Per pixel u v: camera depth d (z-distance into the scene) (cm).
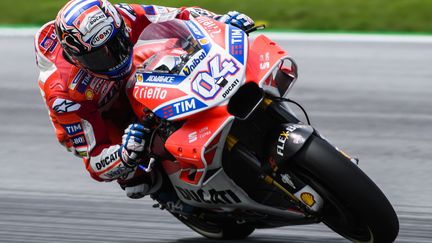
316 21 3712
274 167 1283
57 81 1436
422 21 3650
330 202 1272
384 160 2136
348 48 3256
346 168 1246
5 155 2352
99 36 1327
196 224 1680
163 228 1755
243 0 4053
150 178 1532
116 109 1503
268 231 1703
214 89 1271
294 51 3222
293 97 2720
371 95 2712
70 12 1343
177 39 1405
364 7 3888
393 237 1266
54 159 2306
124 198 1967
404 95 2703
